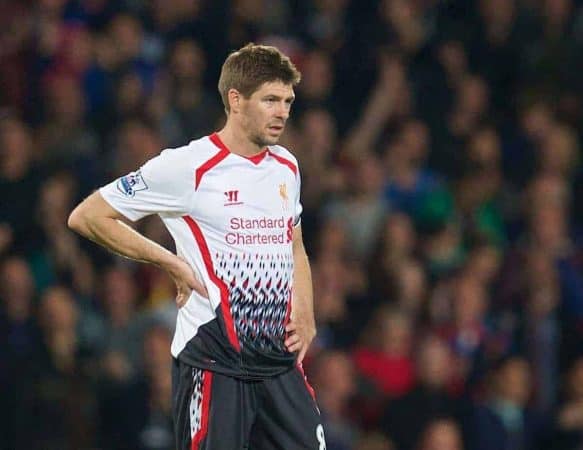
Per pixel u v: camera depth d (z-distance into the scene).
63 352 48.06
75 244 52.09
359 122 60.62
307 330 27.28
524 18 65.38
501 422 49.78
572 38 65.12
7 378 46.78
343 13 63.38
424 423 48.16
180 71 57.72
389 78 61.22
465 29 64.62
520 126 62.47
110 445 46.72
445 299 52.69
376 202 55.78
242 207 26.33
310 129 57.19
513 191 60.31
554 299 54.12
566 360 53.53
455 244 56.31
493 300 54.12
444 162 59.94
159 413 46.59
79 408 46.88
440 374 49.06
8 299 48.00
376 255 53.44
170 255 26.42
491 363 51.41
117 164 53.44
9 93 56.78
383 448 48.09
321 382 47.81
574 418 50.97
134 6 60.19
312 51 61.19
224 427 26.27
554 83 64.38
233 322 26.34
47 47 57.88
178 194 26.31
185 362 26.56
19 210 51.97
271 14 62.44
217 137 26.48
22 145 52.88
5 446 46.41
